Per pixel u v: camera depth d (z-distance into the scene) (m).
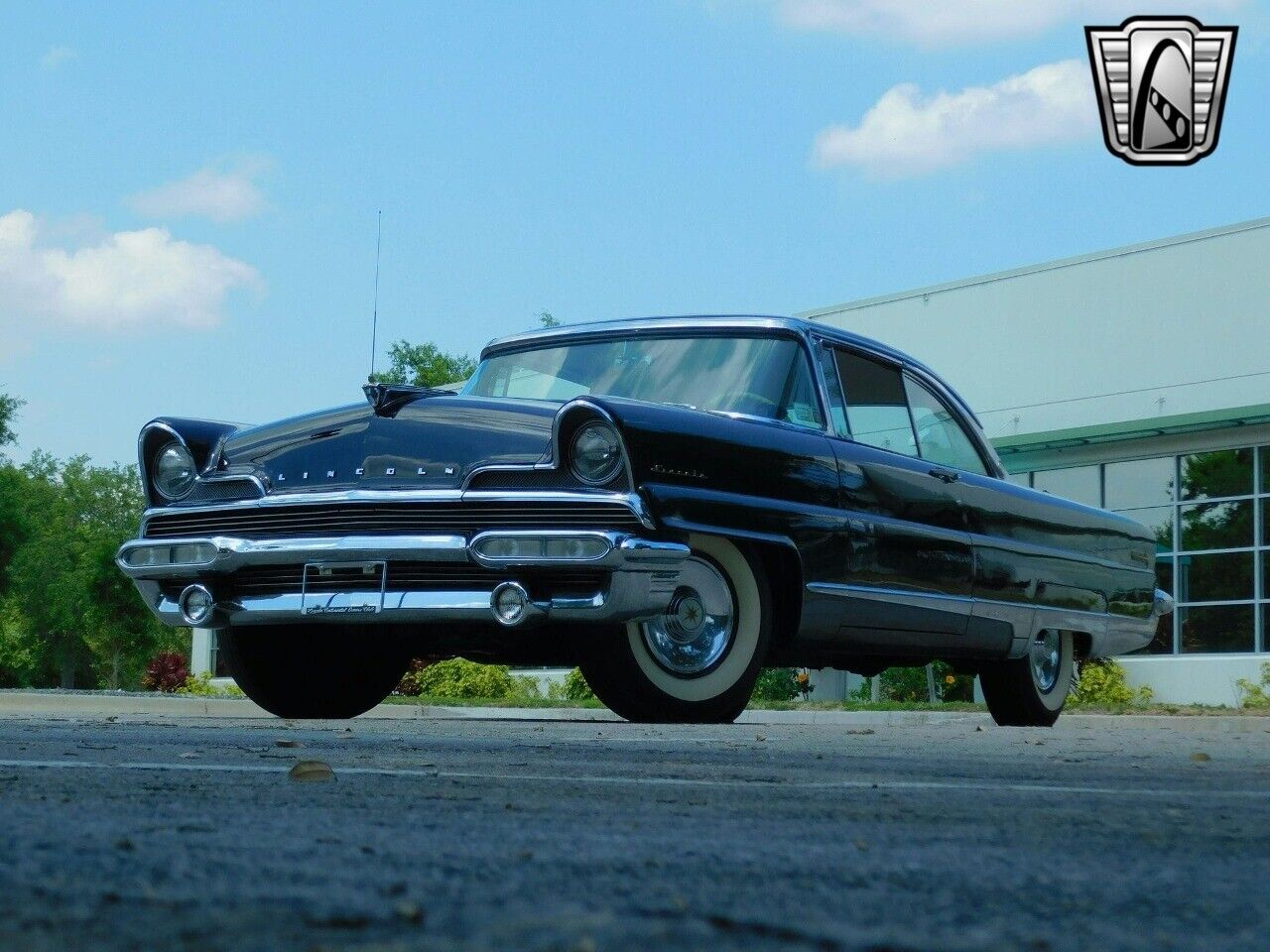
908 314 21.86
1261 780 2.88
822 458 5.77
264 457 5.70
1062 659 7.60
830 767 3.16
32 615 60.75
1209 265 18.97
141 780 2.49
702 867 1.46
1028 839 1.78
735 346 6.08
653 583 5.07
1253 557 17.95
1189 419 18.14
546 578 5.14
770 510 5.45
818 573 5.63
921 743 4.41
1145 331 19.47
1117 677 17.83
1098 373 19.86
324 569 5.39
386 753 3.48
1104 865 1.53
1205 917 1.18
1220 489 18.36
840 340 6.27
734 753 3.66
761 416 5.82
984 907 1.21
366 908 1.07
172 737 4.15
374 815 1.97
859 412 6.21
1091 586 7.65
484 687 20.88
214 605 5.64
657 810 2.12
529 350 6.54
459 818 1.95
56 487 72.31
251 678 6.16
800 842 1.72
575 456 5.10
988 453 7.04
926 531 6.24
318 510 5.43
